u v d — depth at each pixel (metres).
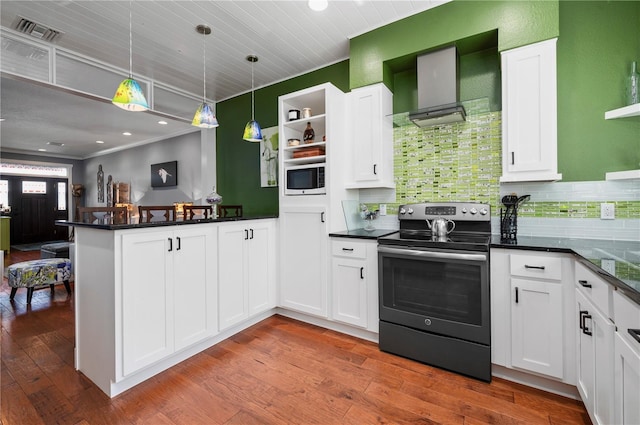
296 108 3.07
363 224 2.99
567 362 1.67
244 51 3.04
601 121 2.00
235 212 3.89
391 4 2.36
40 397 1.74
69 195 8.55
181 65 3.31
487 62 2.44
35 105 4.43
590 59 2.03
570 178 2.10
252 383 1.88
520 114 2.06
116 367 1.72
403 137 2.82
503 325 1.86
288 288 2.84
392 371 2.00
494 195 2.40
